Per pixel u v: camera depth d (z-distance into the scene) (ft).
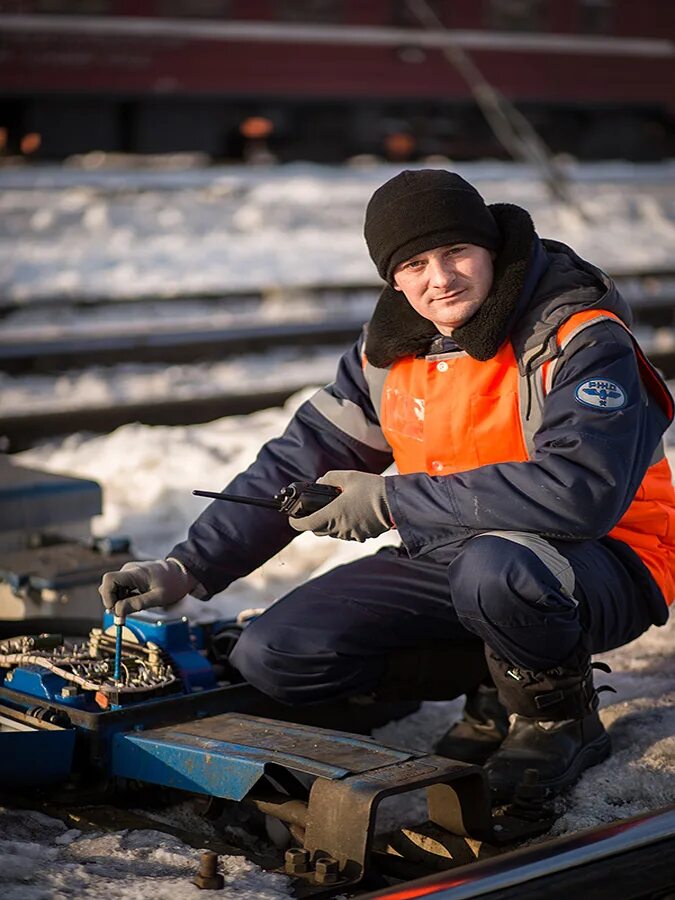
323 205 63.57
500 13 84.64
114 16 75.82
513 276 10.89
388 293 11.75
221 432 25.76
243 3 78.33
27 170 72.79
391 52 82.12
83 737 11.03
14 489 15.28
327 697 11.92
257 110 83.61
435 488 10.82
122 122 81.51
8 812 10.82
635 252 56.70
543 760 11.14
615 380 10.74
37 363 34.40
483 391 11.30
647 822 9.41
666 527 11.95
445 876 8.60
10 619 14.12
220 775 10.20
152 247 53.52
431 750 12.67
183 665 11.84
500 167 82.99
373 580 12.02
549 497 10.50
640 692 13.21
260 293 44.27
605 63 88.63
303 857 9.55
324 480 11.09
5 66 74.49
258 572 18.04
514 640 10.82
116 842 10.12
